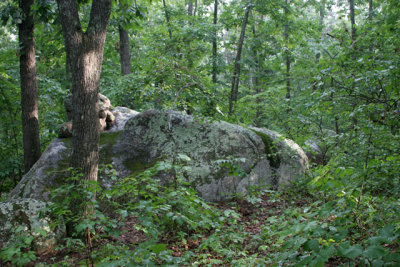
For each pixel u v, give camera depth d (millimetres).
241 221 5445
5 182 10172
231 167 4527
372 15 11938
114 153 6980
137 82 6840
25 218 4547
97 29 4992
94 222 3172
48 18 7719
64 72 14219
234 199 6484
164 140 7059
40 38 13078
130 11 6645
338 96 3729
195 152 6828
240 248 4168
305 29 13461
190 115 7371
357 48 5637
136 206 3309
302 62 11859
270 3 12383
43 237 4488
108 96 10414
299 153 7441
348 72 4012
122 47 12438
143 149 7055
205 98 5840
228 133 7027
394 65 3508
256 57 13570
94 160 4980
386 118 3438
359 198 2654
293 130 7688
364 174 2865
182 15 13656
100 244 4465
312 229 2283
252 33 14188
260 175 7012
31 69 8562
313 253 2047
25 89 8516
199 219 4426
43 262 4203
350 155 4613
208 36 12211
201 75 6082
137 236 4965
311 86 4180
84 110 4875
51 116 11320
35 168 6562
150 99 6391
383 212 3148
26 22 8344
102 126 7605
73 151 4906
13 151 10344
